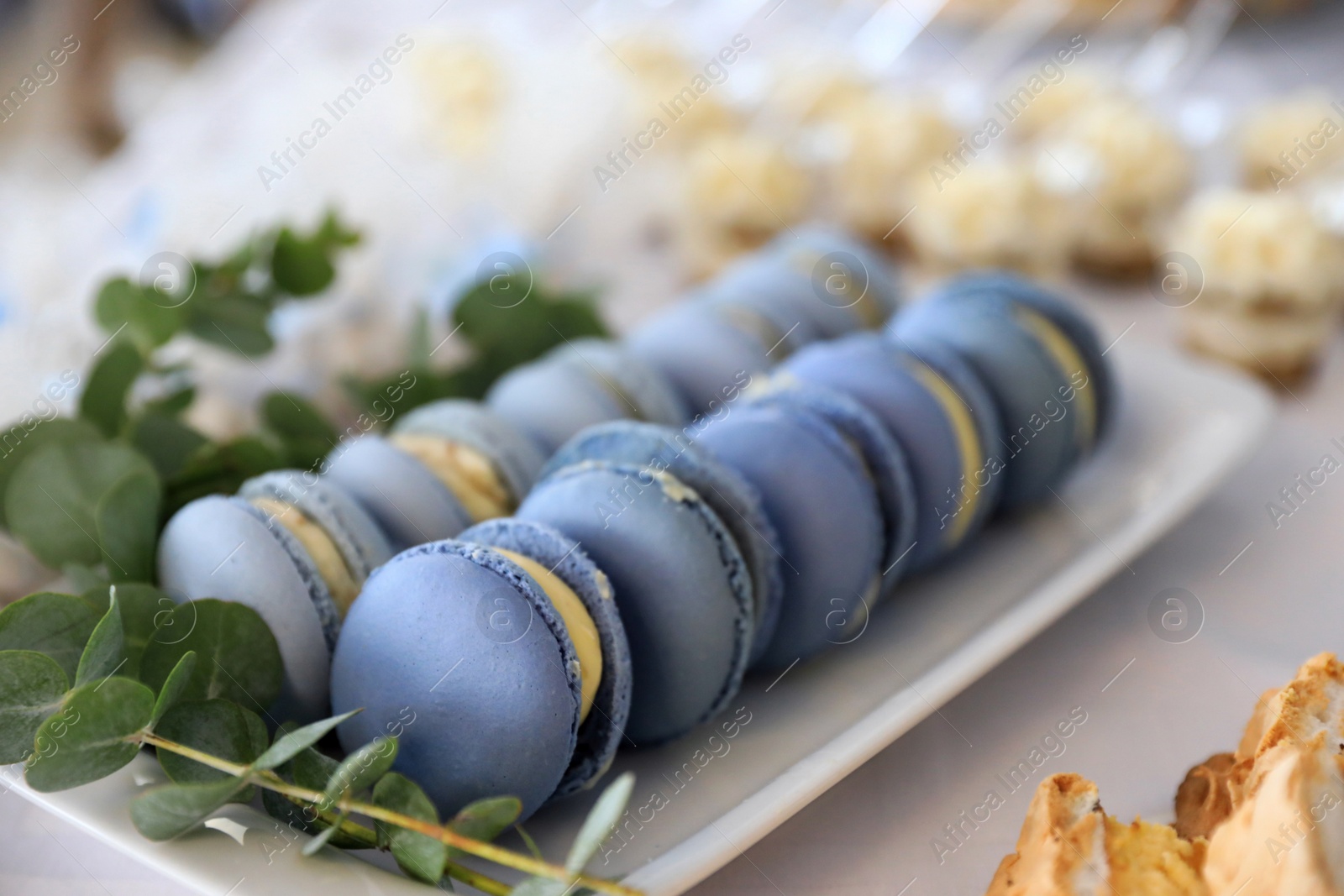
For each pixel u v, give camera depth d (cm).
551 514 36
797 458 38
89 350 46
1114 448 46
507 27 67
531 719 33
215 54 76
